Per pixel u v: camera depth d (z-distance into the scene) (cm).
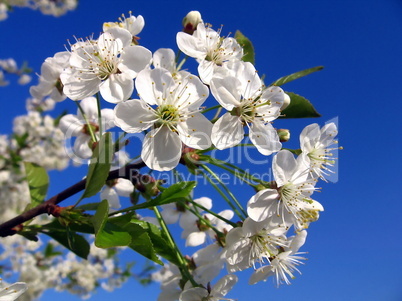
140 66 12
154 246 11
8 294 10
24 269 31
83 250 11
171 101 11
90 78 12
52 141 34
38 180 13
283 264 13
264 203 11
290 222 12
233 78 11
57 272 32
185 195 10
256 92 12
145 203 10
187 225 15
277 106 12
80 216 10
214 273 13
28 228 11
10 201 31
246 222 11
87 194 10
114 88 11
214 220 15
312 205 12
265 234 12
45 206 10
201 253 13
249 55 14
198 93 11
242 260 12
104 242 9
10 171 32
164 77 11
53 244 32
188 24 14
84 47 12
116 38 12
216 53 13
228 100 11
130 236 9
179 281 12
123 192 14
